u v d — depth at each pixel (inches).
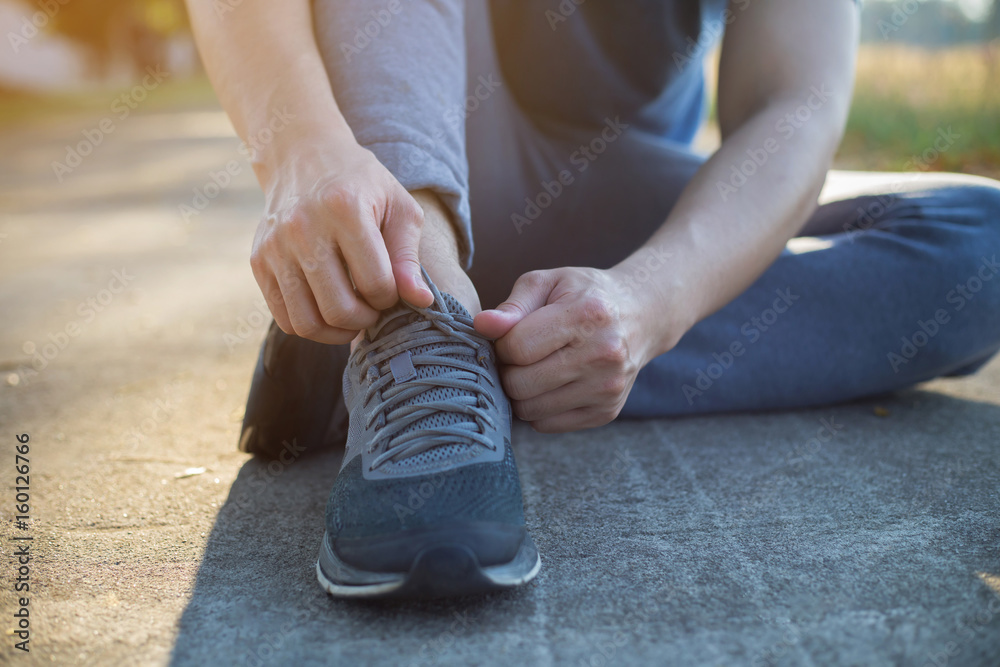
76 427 58.2
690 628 30.5
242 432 51.0
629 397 57.0
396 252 35.7
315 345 47.2
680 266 39.1
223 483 48.3
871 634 29.7
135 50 1031.6
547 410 37.7
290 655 29.3
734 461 49.6
